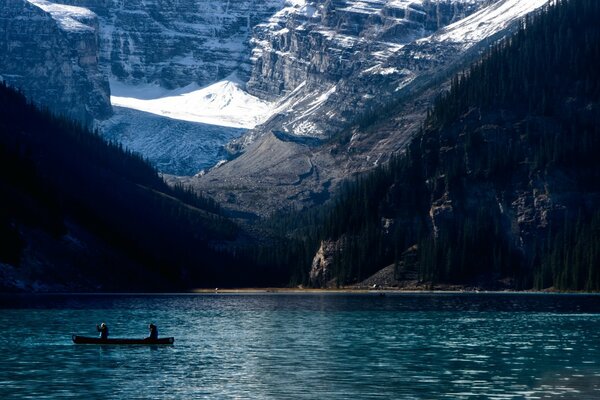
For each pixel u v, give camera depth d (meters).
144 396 173.12
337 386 182.62
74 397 171.50
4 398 170.38
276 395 174.75
